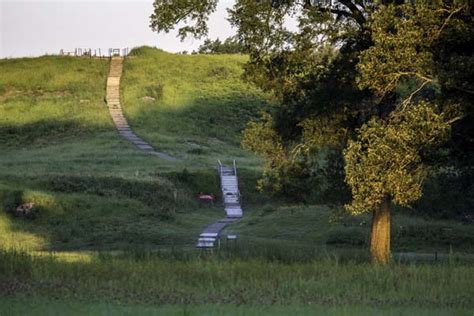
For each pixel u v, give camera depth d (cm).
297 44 7125
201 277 4834
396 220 11938
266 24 7006
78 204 12900
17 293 4300
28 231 11862
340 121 7419
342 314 3731
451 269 5269
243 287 4531
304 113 7519
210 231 12106
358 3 6975
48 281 4672
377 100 6919
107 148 18562
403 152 5962
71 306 3862
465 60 5941
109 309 3775
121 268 5103
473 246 10638
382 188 5962
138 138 19825
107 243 11262
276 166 7900
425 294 4384
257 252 6850
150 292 4347
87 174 14862
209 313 3684
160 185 14450
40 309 3762
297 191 7956
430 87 6631
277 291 4412
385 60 5972
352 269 5253
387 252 7112
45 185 13912
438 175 9744
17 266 5081
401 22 5959
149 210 13100
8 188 13150
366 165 5962
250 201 15200
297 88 7531
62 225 12169
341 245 10406
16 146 19825
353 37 7081
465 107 6197
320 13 7006
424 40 6028
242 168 16588
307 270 5197
